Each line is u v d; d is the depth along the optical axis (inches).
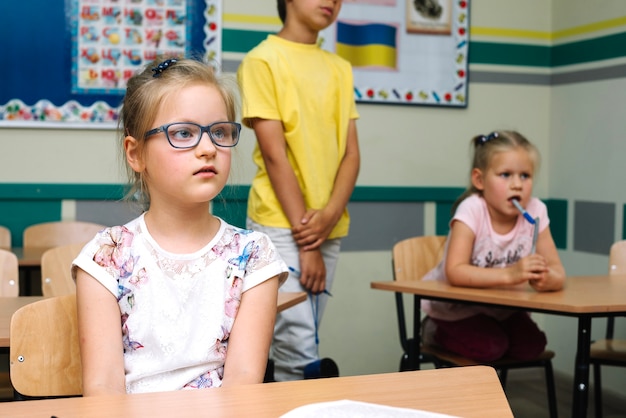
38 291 131.2
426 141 150.3
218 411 39.1
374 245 148.6
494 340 98.9
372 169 147.2
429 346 106.0
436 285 94.8
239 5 138.3
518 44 155.3
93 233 125.4
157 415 38.4
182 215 57.2
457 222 99.0
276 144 96.7
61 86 131.7
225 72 138.0
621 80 137.3
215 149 54.6
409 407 40.3
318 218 96.8
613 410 130.0
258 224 101.0
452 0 149.6
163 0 135.0
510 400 135.7
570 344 147.9
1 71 129.0
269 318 57.6
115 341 53.7
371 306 148.9
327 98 100.0
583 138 147.4
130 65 134.0
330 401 40.6
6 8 128.8
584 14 146.9
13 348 56.5
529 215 96.8
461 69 150.8
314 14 97.6
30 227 126.4
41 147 131.7
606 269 140.9
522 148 98.7
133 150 58.5
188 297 56.1
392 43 146.1
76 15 131.8
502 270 90.1
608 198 140.5
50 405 39.8
